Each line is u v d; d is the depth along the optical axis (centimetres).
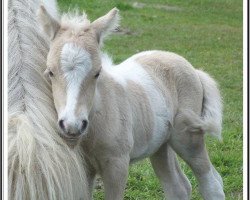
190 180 1260
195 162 1075
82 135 818
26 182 805
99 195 1170
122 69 1006
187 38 2723
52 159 815
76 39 830
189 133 1059
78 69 812
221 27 3073
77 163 847
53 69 821
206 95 1109
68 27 853
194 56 2408
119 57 2167
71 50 816
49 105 852
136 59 1056
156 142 1028
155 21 3034
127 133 928
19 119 817
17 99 840
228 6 3672
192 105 1070
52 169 809
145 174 1266
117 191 914
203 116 1098
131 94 966
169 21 3081
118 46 2420
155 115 1009
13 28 872
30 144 798
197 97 1080
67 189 830
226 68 2238
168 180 1098
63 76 812
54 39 848
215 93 1119
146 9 3319
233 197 1193
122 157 919
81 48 821
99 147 898
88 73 820
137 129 973
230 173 1310
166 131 1041
